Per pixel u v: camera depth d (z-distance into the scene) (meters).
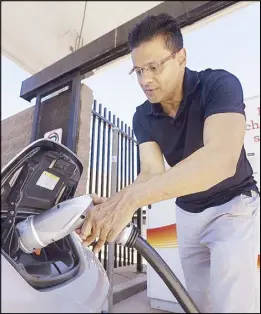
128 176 1.12
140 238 0.65
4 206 0.70
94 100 1.57
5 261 0.58
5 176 0.68
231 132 0.66
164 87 0.84
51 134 1.70
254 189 0.79
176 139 0.96
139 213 0.86
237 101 0.72
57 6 0.79
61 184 0.84
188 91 0.86
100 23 1.04
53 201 0.84
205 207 0.71
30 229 0.65
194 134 0.89
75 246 0.81
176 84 0.87
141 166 1.05
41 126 1.80
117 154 1.04
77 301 0.55
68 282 0.63
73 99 1.59
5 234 0.68
